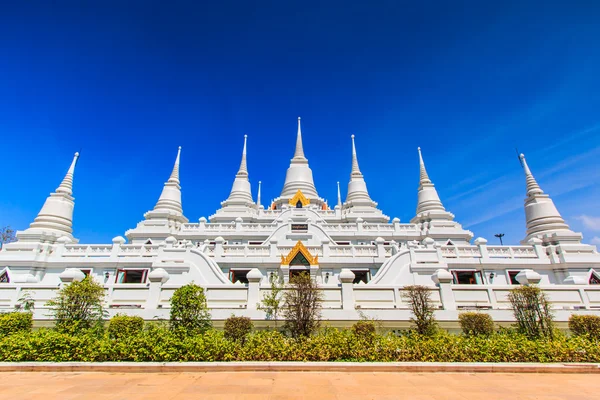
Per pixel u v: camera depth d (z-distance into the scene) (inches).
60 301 672.4
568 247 1161.4
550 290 756.0
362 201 1971.0
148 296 741.9
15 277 1109.7
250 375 465.1
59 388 402.0
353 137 2305.6
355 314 693.9
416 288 685.9
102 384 420.5
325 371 487.5
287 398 365.1
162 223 1581.0
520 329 642.2
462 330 679.1
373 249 1146.0
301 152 2391.7
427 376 465.4
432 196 1812.3
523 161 1589.6
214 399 360.8
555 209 1438.2
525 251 1175.0
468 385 423.5
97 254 1164.5
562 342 576.7
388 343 556.1
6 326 620.1
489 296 747.4
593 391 402.9
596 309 720.3
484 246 1154.7
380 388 406.0
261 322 685.9
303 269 1063.0
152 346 527.8
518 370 493.0
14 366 486.9
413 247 1110.4
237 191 2069.4
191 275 973.8
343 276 741.3
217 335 585.9
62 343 529.0
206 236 1472.7
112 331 618.2
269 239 1274.6
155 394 378.6
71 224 1496.1
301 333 621.6
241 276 1109.7
